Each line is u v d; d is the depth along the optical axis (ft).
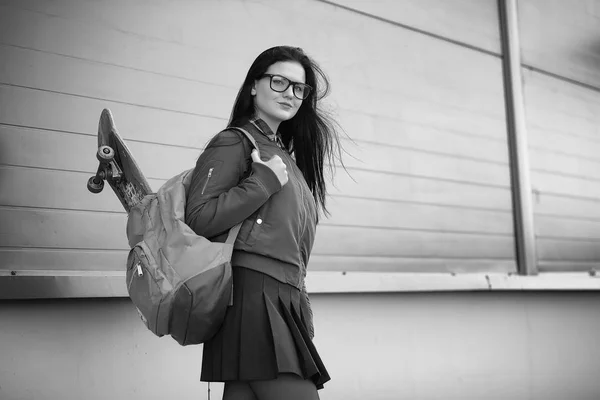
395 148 12.76
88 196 9.21
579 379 14.71
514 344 13.70
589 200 16.21
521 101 14.87
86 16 9.52
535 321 14.15
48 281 8.41
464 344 12.89
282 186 6.12
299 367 5.82
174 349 9.51
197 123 10.37
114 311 9.10
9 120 8.75
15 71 8.86
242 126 6.59
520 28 15.38
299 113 7.19
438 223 13.20
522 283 13.71
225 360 5.85
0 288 8.08
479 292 13.30
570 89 16.28
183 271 5.61
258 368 5.75
